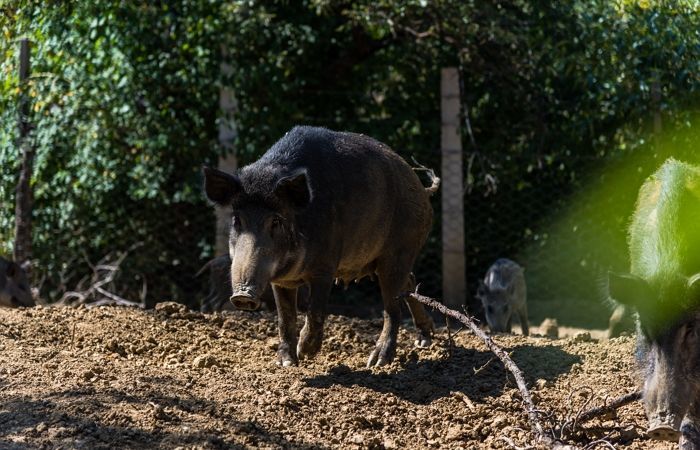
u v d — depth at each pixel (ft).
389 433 24.89
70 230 51.03
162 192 50.24
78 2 46.26
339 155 29.78
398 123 52.21
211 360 29.17
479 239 52.01
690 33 46.37
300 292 42.47
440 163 51.21
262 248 26.68
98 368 26.76
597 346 32.09
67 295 50.52
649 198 25.67
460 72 50.83
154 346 30.91
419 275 50.93
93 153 48.70
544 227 51.44
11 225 49.29
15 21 46.50
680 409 20.72
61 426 22.12
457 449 24.00
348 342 33.53
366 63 54.39
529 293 52.49
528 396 24.25
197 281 52.01
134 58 48.08
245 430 23.09
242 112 49.55
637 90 47.47
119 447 21.30
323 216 28.40
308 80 52.85
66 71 47.26
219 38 48.19
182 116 50.03
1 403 23.53
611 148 49.98
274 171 27.55
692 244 21.74
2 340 29.22
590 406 26.84
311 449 22.82
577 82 49.11
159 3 48.57
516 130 51.62
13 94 46.62
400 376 29.25
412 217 31.89
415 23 50.49
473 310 52.26
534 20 49.73
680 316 21.18
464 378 29.48
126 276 52.21
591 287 51.29
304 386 27.35
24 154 46.70
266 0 50.52
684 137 47.09
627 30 47.01
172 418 23.20
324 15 51.70
